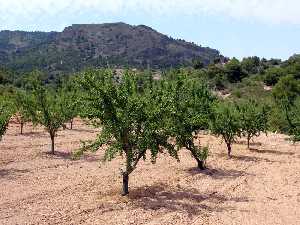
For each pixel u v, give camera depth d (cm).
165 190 2305
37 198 2047
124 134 2075
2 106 2925
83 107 2069
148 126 2084
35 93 3234
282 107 4331
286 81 9338
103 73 2089
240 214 1948
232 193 2319
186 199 2145
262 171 2933
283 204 2139
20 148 3412
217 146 4097
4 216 1772
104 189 2264
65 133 4556
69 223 1714
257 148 4088
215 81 12812
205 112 2986
